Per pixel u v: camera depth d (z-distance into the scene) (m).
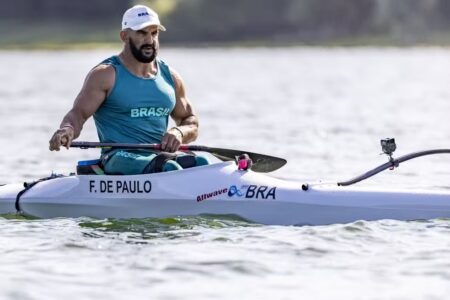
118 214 32.28
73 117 32.12
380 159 53.28
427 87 136.62
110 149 32.88
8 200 33.34
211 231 30.06
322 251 27.33
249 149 58.62
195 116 34.34
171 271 25.39
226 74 180.38
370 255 26.88
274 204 31.48
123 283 24.33
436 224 30.36
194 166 32.72
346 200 31.28
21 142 62.56
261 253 27.16
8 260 26.62
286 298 23.16
